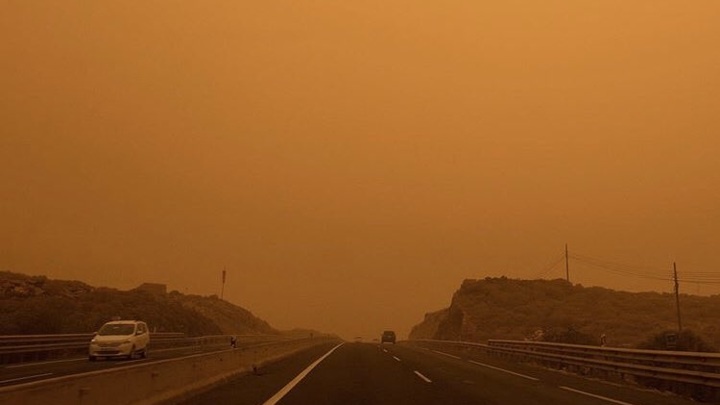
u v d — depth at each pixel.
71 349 37.62
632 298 92.31
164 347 51.19
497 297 93.31
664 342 31.50
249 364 25.94
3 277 64.19
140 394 12.95
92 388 10.45
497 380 22.44
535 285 100.69
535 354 32.72
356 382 20.98
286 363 30.92
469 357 39.34
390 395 17.30
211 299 121.12
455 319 94.81
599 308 86.12
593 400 16.53
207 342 63.03
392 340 75.06
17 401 8.01
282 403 15.13
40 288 65.19
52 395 8.98
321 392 17.73
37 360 32.62
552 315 83.25
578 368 26.97
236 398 16.06
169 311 75.00
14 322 40.50
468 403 15.73
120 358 33.25
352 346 60.25
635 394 18.27
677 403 16.22
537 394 17.86
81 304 62.81
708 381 17.19
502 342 40.31
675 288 54.94
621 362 23.34
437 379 22.52
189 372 17.08
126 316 63.97
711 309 83.88
